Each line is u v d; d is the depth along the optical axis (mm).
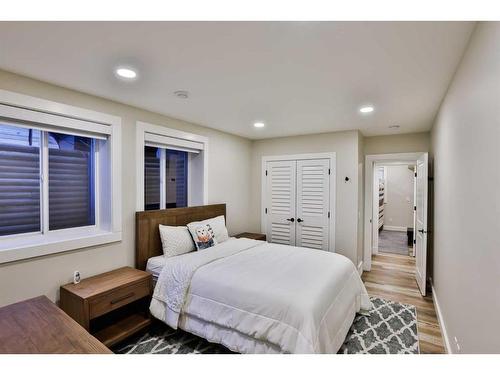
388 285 3922
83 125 2438
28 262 2070
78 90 2350
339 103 2713
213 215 3877
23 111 2053
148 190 3262
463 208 1766
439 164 2914
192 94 2459
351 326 2699
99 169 2729
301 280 2211
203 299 2256
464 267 1737
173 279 2439
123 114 2748
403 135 4312
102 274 2521
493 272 1189
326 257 2881
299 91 2365
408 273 4465
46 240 2264
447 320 2350
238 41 1547
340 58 1756
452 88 2094
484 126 1306
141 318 2518
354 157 3965
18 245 2086
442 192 2703
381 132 4184
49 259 2189
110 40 1533
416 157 4195
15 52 1669
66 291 2164
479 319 1404
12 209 2154
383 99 2582
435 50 1646
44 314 1411
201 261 2572
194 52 1678
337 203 4086
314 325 1789
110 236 2621
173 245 2959
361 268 4449
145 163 3223
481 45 1324
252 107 2865
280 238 4582
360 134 4156
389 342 2445
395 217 8625
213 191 3994
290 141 4480
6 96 1940
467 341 1660
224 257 2814
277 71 1962
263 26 1395
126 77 2072
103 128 2592
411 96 2492
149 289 2518
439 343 2445
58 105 2234
